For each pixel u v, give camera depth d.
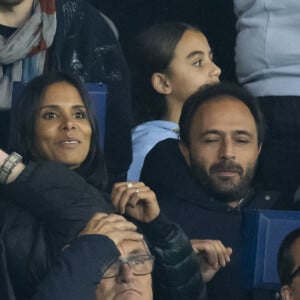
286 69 23.06
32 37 21.52
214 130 20.08
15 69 21.47
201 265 18.95
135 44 23.16
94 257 16.81
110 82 22.28
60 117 19.38
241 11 23.67
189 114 20.31
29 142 19.31
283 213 19.25
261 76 23.25
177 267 18.22
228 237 19.75
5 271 17.59
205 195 20.03
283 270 18.91
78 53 22.09
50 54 21.84
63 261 16.77
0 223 17.80
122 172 21.89
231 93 20.36
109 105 22.14
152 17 25.36
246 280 19.30
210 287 19.45
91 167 19.53
